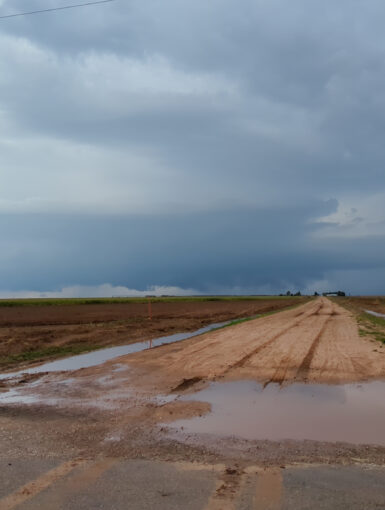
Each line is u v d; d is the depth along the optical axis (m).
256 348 16.17
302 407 8.23
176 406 8.27
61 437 6.40
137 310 48.25
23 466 5.19
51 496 4.34
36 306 60.19
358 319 32.16
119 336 21.94
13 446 5.97
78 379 11.02
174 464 5.29
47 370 12.64
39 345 18.12
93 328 25.53
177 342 18.92
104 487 4.56
